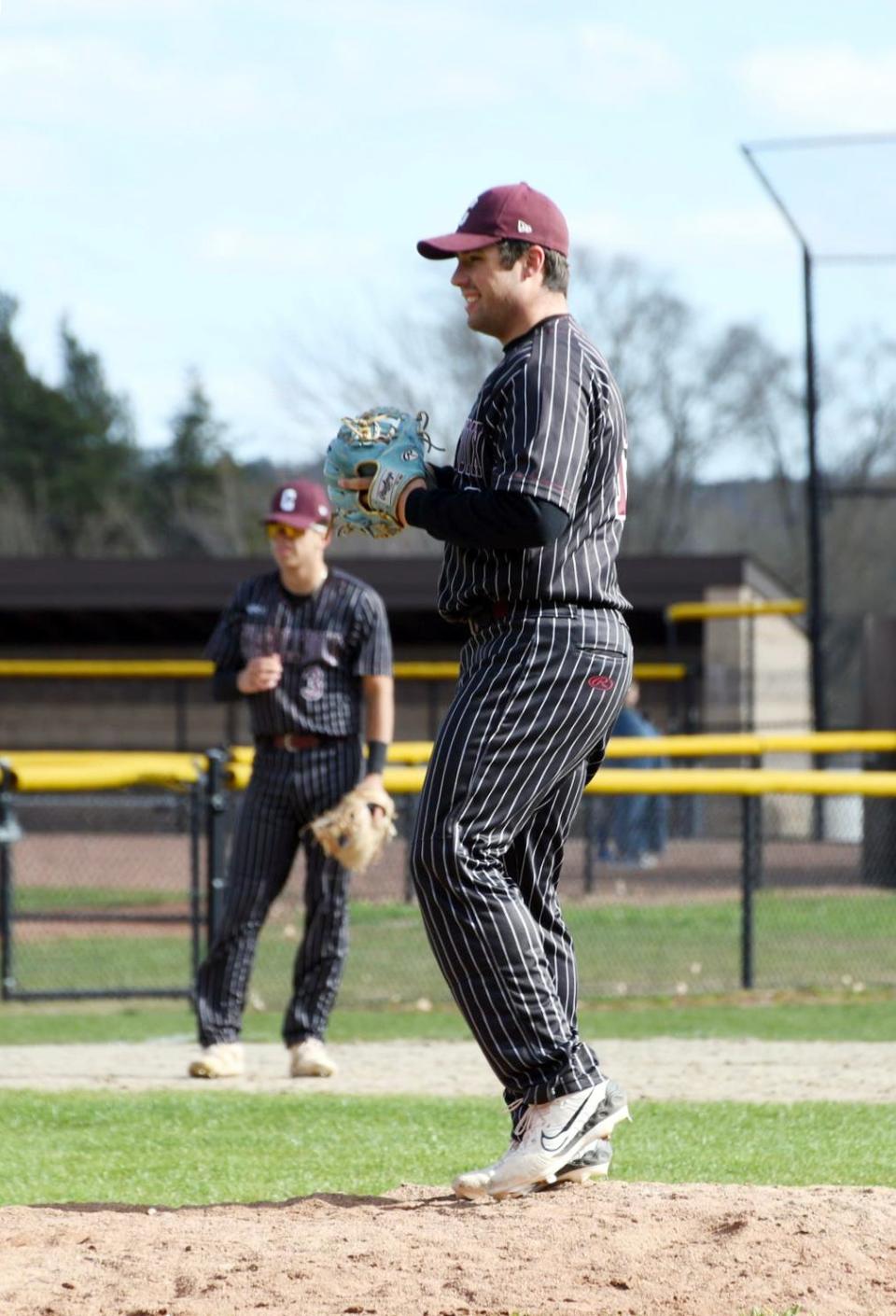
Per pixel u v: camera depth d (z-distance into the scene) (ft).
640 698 280.51
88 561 268.41
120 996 108.06
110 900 162.20
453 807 41.01
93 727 302.25
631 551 514.27
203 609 275.39
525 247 42.52
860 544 456.86
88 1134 60.70
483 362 485.56
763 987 115.03
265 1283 35.27
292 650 74.64
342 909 77.00
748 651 251.39
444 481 44.24
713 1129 59.67
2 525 611.47
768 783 114.32
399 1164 53.78
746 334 510.99
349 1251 37.32
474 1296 34.40
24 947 135.74
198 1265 36.73
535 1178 41.86
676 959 128.06
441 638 297.33
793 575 516.32
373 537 43.93
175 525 638.12
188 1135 60.29
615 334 504.02
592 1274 35.58
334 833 73.41
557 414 40.34
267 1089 73.51
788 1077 75.61
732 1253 36.63
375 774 75.41
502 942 41.24
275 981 120.47
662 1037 91.97
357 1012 107.55
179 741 276.00
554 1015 41.93
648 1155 54.08
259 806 76.23
